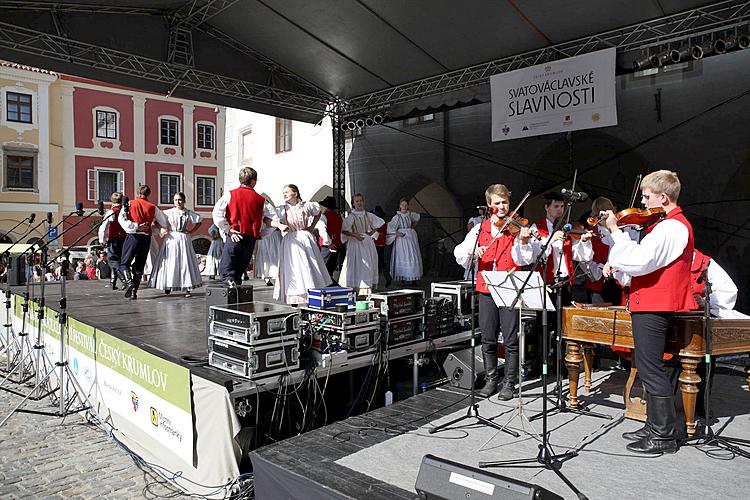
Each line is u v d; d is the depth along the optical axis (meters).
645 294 2.80
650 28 6.13
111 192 23.30
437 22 6.58
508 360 3.85
